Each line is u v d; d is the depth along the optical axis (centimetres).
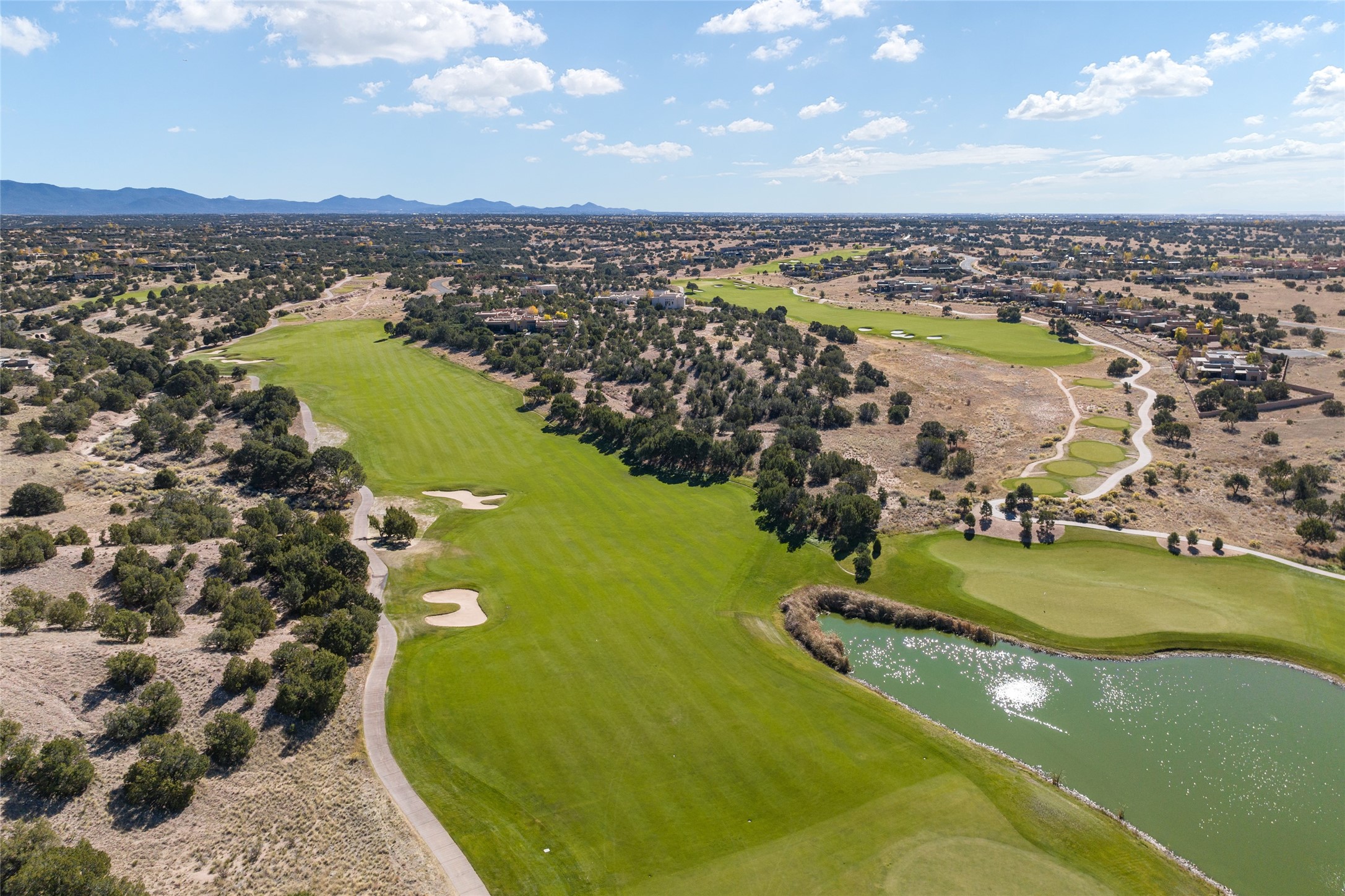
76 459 9638
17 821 3788
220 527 7556
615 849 4256
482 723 5303
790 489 8831
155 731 4538
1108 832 4434
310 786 4519
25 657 4725
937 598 7194
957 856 4225
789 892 3988
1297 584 7250
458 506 9331
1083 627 6669
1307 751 5197
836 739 5234
